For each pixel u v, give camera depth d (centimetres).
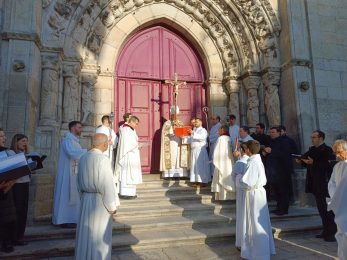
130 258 504
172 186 856
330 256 509
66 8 788
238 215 522
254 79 963
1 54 679
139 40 1015
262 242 463
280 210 711
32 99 682
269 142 764
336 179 457
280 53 955
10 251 493
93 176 404
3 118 647
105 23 906
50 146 710
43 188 659
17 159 448
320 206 608
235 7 979
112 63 927
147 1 975
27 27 690
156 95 1006
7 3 700
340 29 961
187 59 1056
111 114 824
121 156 752
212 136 896
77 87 821
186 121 1020
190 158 879
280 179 707
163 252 535
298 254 522
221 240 594
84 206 405
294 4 934
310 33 922
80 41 842
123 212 660
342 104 912
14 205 501
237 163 530
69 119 792
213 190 749
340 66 934
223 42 1028
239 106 999
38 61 728
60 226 607
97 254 391
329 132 880
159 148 980
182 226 633
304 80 893
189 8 1009
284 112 923
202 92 1054
